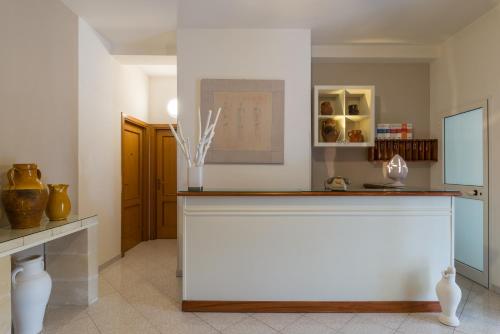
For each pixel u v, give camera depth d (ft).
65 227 7.59
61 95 9.58
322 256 7.92
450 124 11.92
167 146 16.44
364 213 7.91
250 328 7.16
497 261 9.34
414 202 7.93
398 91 13.28
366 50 12.64
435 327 7.20
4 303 5.94
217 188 11.02
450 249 7.93
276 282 7.93
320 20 10.48
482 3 9.30
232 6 9.56
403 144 12.63
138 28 10.98
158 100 16.35
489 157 9.68
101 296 9.02
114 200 12.52
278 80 11.04
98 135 11.26
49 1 9.11
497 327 7.20
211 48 11.05
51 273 8.44
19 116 8.35
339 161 13.10
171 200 16.51
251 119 11.02
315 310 7.88
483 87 10.00
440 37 11.76
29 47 8.63
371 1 9.30
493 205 9.52
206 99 10.96
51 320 7.59
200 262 7.94
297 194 7.68
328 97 12.98
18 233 6.66
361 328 7.15
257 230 7.93
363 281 7.92
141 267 11.76
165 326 7.27
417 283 7.91
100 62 11.43
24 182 7.19
